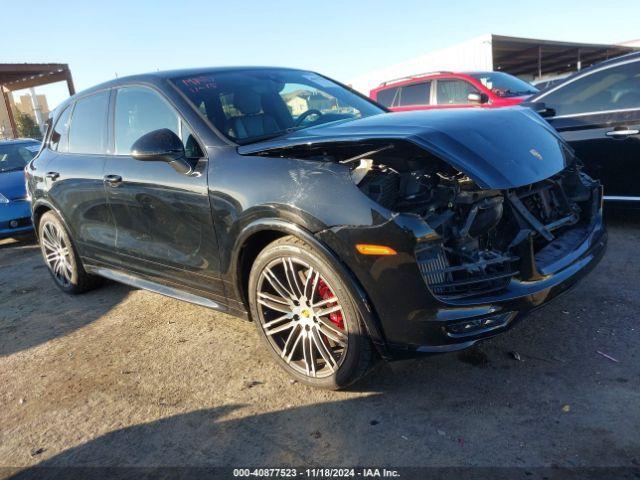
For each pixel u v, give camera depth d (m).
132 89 3.67
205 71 3.69
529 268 2.46
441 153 2.44
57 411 2.89
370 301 2.42
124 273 3.97
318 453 2.31
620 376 2.61
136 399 2.91
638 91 4.64
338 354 2.70
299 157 2.69
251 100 3.45
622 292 3.53
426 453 2.22
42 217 4.70
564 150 3.11
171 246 3.34
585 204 3.16
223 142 3.03
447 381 2.72
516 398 2.52
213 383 2.97
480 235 2.51
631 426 2.24
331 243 2.44
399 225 2.26
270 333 2.92
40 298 4.82
